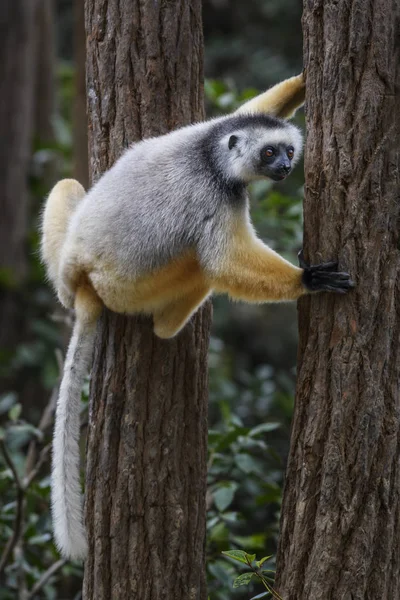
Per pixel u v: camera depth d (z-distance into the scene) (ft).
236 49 110.73
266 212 52.80
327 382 27.78
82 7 65.62
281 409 58.75
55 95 96.68
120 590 32.65
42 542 41.50
